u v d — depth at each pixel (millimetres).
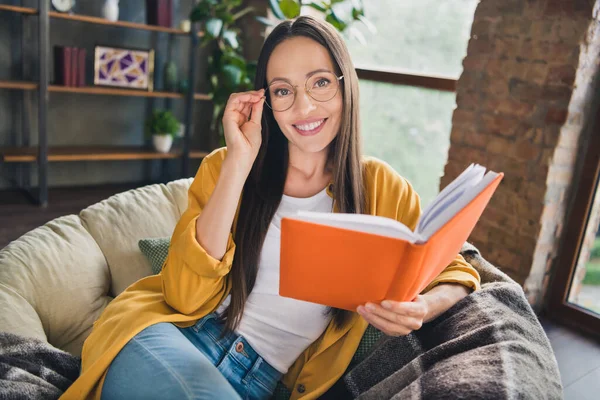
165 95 3723
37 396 1013
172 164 4320
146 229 1631
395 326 869
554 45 2268
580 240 2436
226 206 1039
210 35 3494
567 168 2381
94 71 3535
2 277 1332
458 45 3035
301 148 1137
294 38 1096
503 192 2516
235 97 1082
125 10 3824
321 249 791
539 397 828
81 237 1543
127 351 1005
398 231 753
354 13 3184
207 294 1085
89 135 3902
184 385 919
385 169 1258
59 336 1402
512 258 2492
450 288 1093
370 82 3494
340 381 1203
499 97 2508
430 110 3158
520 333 981
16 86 3115
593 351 2232
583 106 2303
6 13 3416
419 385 905
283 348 1157
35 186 3766
